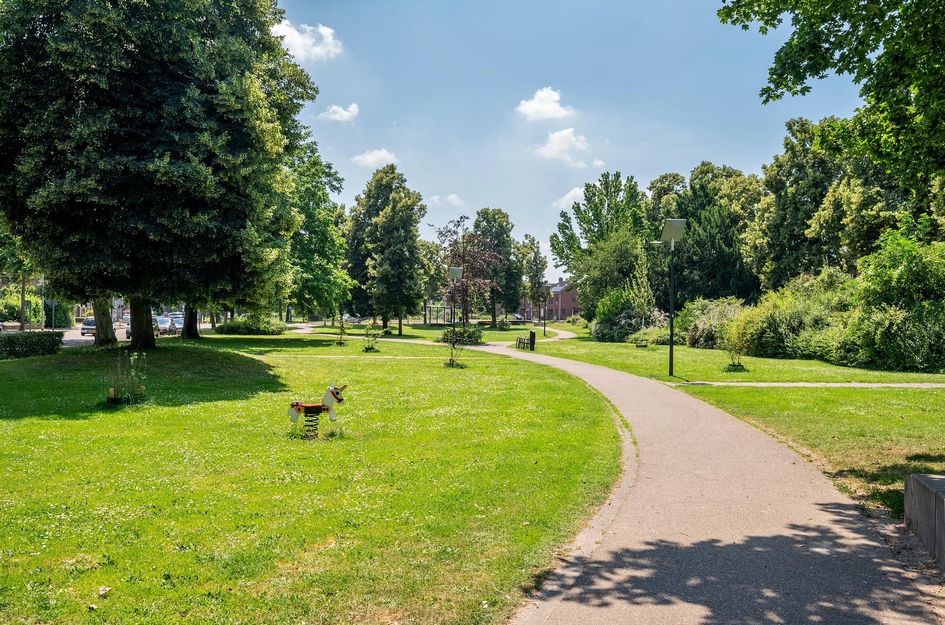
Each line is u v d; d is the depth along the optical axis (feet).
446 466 28.71
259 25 71.92
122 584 16.20
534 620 14.71
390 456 30.63
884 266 81.05
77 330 203.31
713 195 210.38
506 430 37.32
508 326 254.06
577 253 191.01
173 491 24.22
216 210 56.03
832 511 23.30
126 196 53.47
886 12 26.63
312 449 31.96
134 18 53.26
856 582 16.97
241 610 14.94
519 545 19.29
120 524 20.57
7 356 69.92
